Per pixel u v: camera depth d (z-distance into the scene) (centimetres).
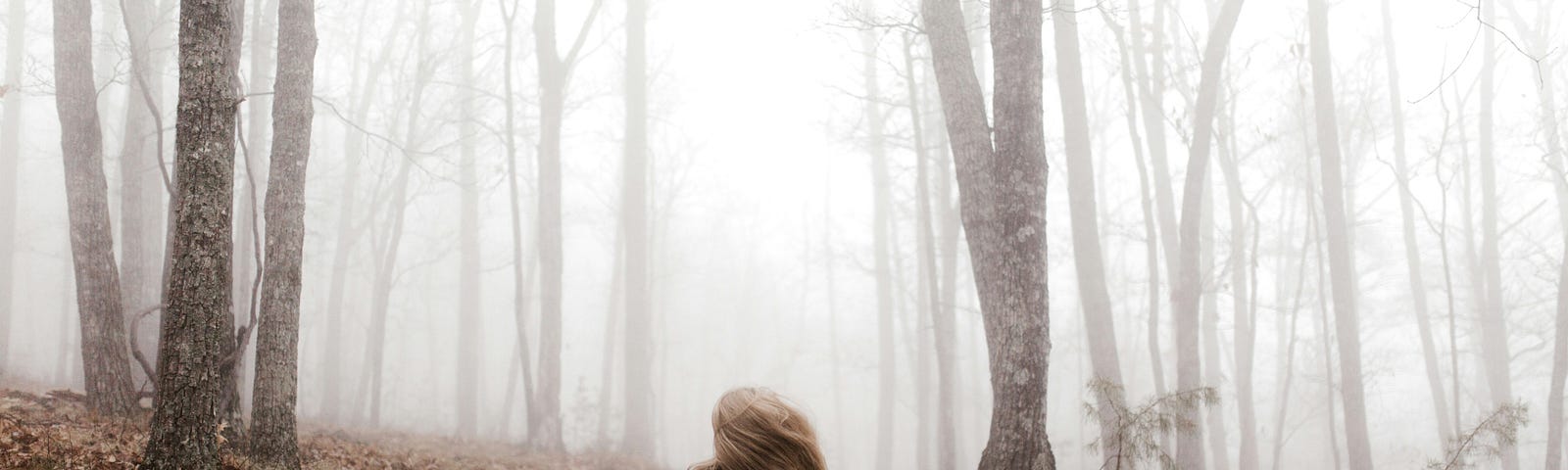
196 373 656
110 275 1088
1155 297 1725
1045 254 989
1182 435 1453
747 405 193
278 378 897
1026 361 956
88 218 1084
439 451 1508
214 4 666
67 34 1111
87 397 1060
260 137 2148
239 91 1056
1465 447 1001
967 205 1053
